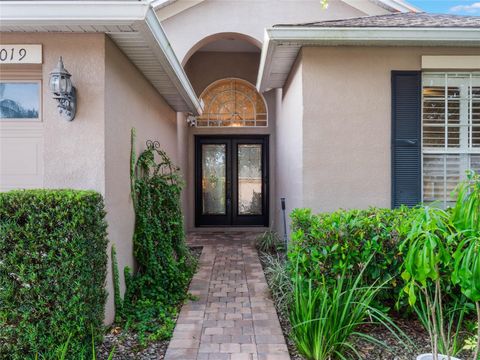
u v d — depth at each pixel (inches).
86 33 132.6
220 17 312.3
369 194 183.9
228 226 376.8
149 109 203.0
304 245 133.4
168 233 192.4
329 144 183.8
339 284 112.3
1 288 98.0
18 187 136.4
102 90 133.2
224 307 156.7
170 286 173.0
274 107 369.1
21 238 99.0
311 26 171.2
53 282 100.3
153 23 132.4
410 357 110.1
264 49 190.5
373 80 183.2
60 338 100.6
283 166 279.7
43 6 118.4
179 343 122.3
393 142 182.9
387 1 305.9
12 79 136.8
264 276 205.8
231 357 112.7
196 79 375.6
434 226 78.6
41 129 136.6
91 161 133.3
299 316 111.3
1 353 99.5
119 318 141.9
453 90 188.9
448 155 189.8
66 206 100.8
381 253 127.9
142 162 181.5
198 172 376.5
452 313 120.8
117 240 149.5
